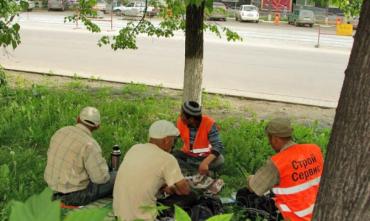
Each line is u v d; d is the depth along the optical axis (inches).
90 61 730.8
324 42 1198.3
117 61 740.7
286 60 848.9
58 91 482.0
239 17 1755.7
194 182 211.9
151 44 943.0
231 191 239.5
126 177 168.1
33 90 460.8
